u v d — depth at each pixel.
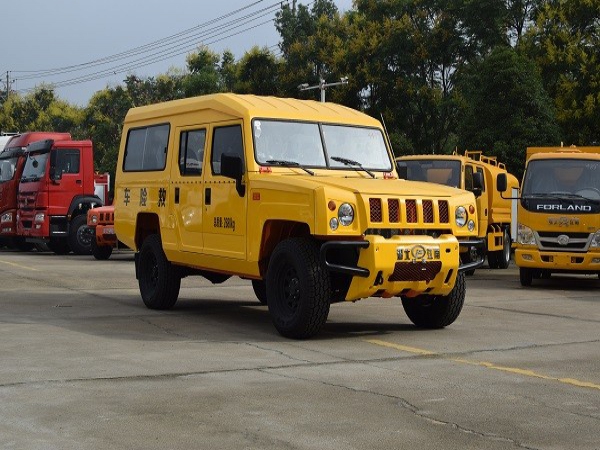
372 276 10.00
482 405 7.13
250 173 11.05
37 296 15.10
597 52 35.59
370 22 42.91
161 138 13.19
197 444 5.99
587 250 17.45
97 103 64.31
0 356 9.09
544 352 9.67
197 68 58.00
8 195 31.36
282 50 49.12
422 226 10.36
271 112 11.46
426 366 8.75
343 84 41.91
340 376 8.20
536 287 17.98
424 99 41.25
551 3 38.00
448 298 11.17
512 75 32.47
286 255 10.40
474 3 38.94
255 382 7.89
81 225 28.98
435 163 21.30
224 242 11.57
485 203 22.16
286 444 6.00
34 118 76.75
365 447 5.95
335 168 11.56
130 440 6.08
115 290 16.27
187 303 14.24
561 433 6.33
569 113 34.66
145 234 13.98
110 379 7.96
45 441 6.05
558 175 17.95
